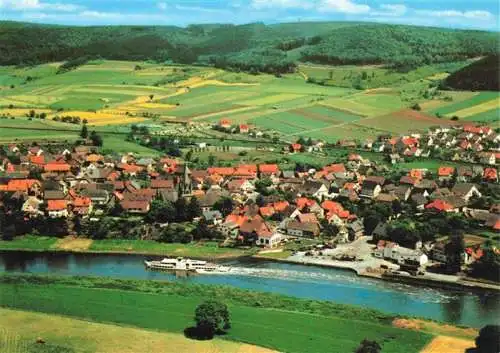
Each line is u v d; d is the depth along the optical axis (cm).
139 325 17100
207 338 16375
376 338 16688
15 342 15650
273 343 16188
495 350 15825
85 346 15600
